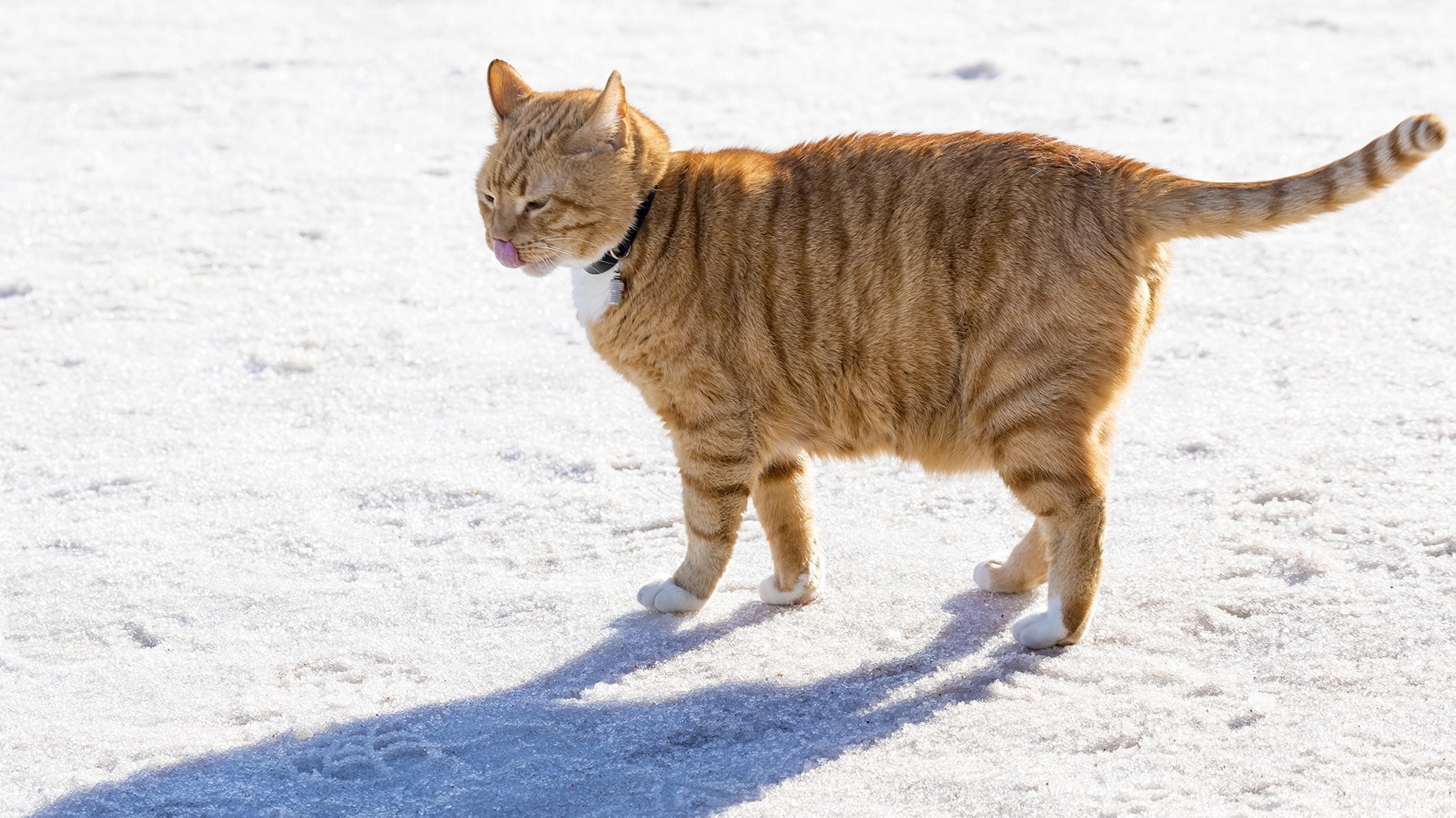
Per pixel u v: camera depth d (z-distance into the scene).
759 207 8.20
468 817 6.64
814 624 8.43
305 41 25.88
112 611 8.89
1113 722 7.01
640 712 7.50
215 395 12.54
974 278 7.70
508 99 9.11
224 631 8.62
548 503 10.35
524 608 8.81
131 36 26.34
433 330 13.91
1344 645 7.56
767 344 8.16
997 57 22.81
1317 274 13.80
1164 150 17.81
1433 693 7.03
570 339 13.69
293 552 9.68
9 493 10.70
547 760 7.09
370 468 11.02
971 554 9.21
